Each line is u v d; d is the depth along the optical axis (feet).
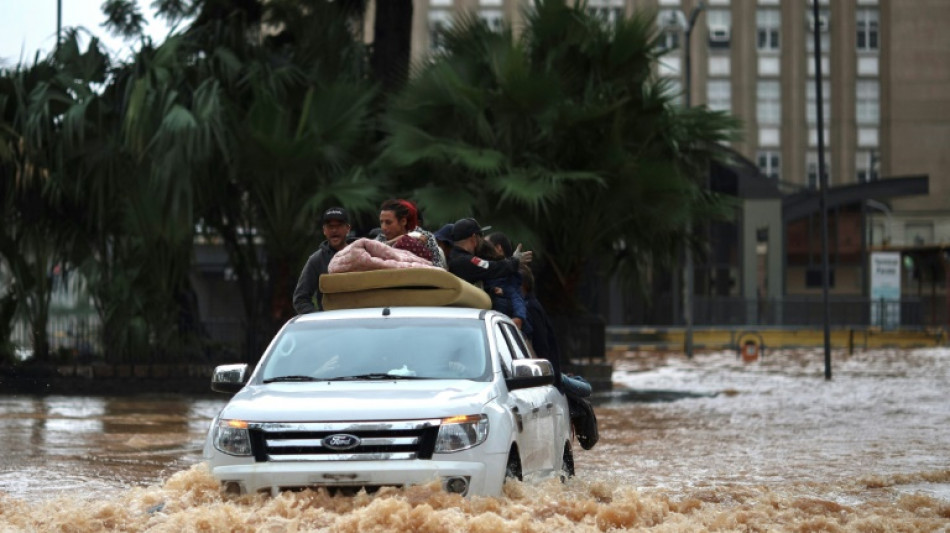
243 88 195.11
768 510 66.18
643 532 56.75
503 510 55.98
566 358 197.77
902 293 549.54
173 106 184.96
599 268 213.66
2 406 157.17
